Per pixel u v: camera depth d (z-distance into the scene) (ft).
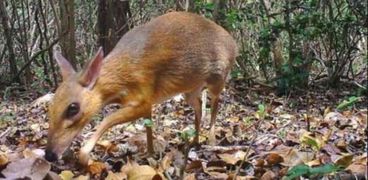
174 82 4.74
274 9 9.98
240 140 5.39
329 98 8.00
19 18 10.23
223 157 4.58
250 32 9.55
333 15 9.20
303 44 8.56
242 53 8.86
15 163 4.11
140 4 9.99
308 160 4.49
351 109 7.01
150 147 4.82
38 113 7.05
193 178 4.21
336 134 5.54
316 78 9.05
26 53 9.70
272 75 9.23
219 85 5.15
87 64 4.34
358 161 4.28
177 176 4.32
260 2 8.95
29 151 4.58
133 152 4.94
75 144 5.32
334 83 8.74
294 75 8.24
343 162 4.24
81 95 4.30
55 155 4.22
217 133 5.60
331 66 8.77
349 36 8.66
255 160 4.59
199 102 5.13
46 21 10.40
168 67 4.68
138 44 4.58
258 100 7.77
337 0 9.16
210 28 5.04
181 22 4.84
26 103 8.05
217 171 4.41
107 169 4.47
